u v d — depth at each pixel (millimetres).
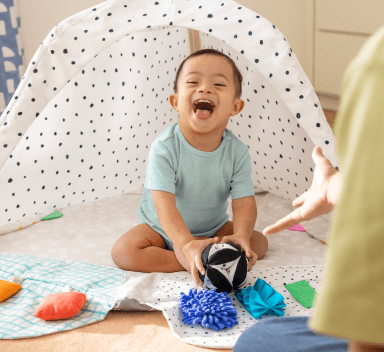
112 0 1197
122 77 1512
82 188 1572
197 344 872
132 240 1171
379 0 2492
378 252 260
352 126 284
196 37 1643
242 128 1624
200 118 1088
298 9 2895
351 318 269
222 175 1177
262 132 1539
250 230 1127
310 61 3016
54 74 1191
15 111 1197
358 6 2611
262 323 639
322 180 403
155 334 918
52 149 1450
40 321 963
